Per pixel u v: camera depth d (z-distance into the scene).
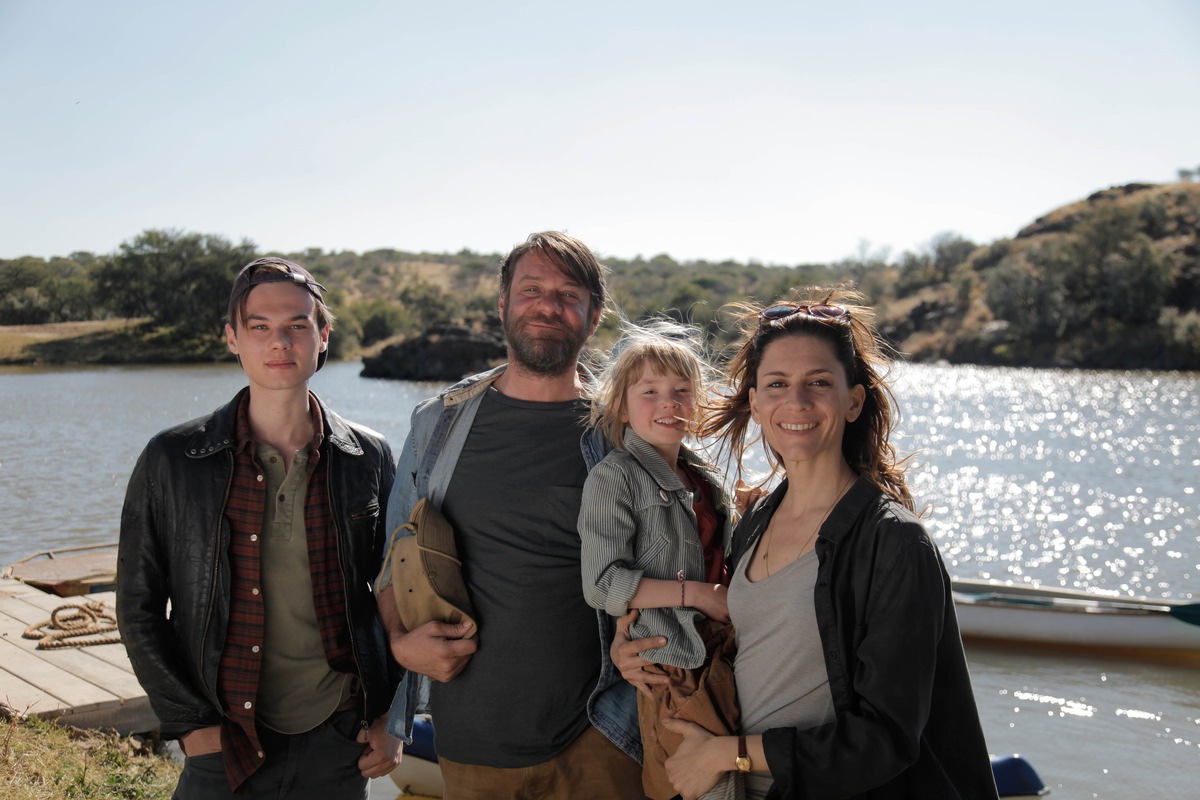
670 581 2.98
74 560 10.75
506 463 3.32
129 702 6.04
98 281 85.00
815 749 2.46
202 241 85.69
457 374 57.53
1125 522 18.16
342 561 3.21
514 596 3.21
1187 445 29.86
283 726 3.16
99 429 31.98
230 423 3.16
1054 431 33.88
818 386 2.68
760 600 2.68
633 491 3.13
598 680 3.23
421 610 3.14
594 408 3.35
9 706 5.80
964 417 38.62
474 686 3.21
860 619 2.52
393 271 144.38
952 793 2.54
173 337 81.75
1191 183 100.50
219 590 3.07
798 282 102.00
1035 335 74.88
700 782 2.64
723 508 3.41
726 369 3.23
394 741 3.39
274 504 3.17
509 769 3.19
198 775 3.06
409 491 3.42
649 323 3.43
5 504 18.56
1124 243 75.12
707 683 2.78
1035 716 8.20
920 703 2.43
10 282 87.56
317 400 3.33
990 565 15.08
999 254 96.50
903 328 84.44
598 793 3.22
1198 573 14.44
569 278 3.33
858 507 2.59
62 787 4.85
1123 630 9.74
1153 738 7.71
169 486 3.08
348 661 3.22
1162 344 69.44
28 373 62.66
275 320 3.12
